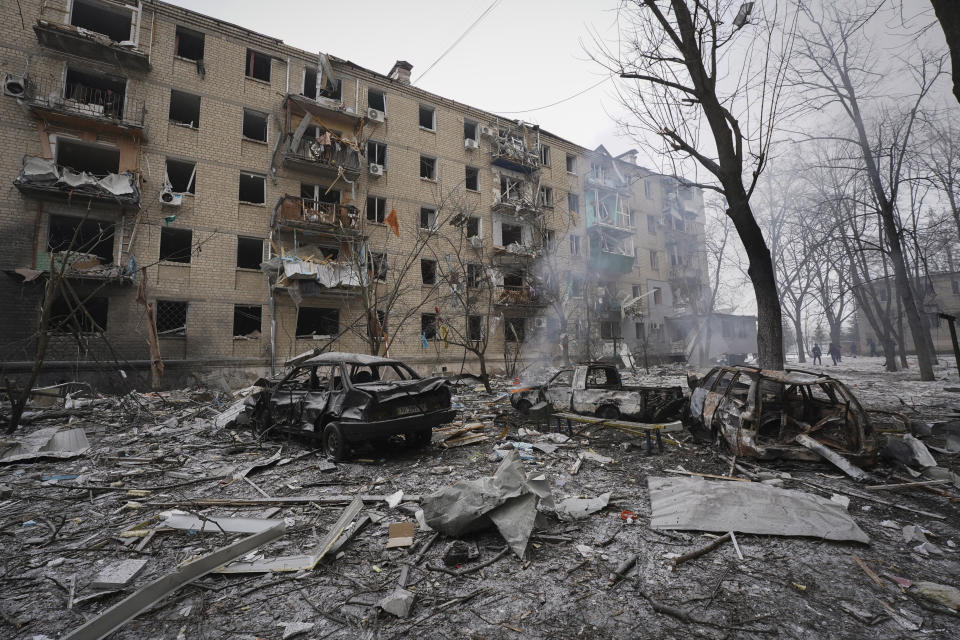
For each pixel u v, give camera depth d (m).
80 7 16.03
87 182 13.93
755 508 3.76
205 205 16.59
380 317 15.69
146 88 16.02
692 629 2.37
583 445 6.95
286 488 4.96
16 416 7.69
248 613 2.55
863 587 2.77
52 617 2.52
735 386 7.34
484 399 12.75
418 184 21.89
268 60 19.02
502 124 25.33
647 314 30.72
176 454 6.54
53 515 4.15
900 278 17.36
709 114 9.09
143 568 3.08
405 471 5.57
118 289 14.66
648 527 3.72
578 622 2.45
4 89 13.69
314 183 19.06
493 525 3.60
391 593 2.74
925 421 7.39
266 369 16.77
